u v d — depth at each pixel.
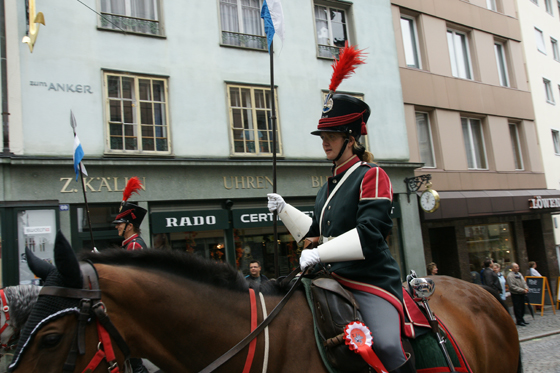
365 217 2.12
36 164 8.21
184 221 9.53
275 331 2.07
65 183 8.52
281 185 11.12
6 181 8.02
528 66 18.25
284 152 11.23
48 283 1.64
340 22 12.95
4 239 7.75
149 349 1.83
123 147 9.27
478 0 16.70
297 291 2.33
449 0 15.56
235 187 10.45
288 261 10.97
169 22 10.09
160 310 1.84
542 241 17.20
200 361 1.93
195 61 10.27
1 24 8.23
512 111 16.89
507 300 14.43
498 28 17.16
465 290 3.34
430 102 14.31
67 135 8.66
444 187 14.17
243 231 10.55
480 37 16.39
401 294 2.37
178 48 10.11
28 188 8.19
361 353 1.92
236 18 11.14
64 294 1.60
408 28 14.66
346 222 2.30
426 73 14.41
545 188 17.48
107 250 1.93
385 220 2.15
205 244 10.03
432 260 14.47
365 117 2.50
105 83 9.17
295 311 2.20
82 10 9.11
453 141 14.74
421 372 2.49
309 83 11.83
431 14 14.91
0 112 8.09
